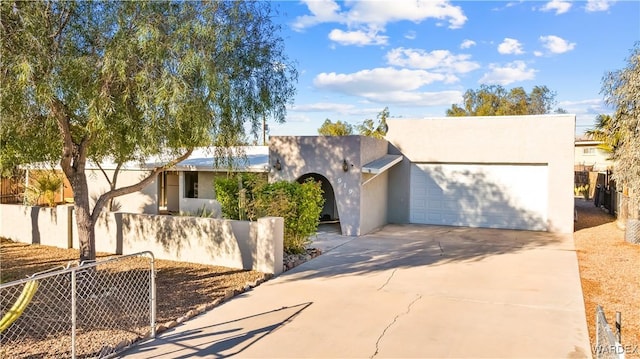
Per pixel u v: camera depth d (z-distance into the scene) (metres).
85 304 7.63
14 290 8.40
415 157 18.69
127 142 7.71
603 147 20.41
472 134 17.84
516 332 6.46
